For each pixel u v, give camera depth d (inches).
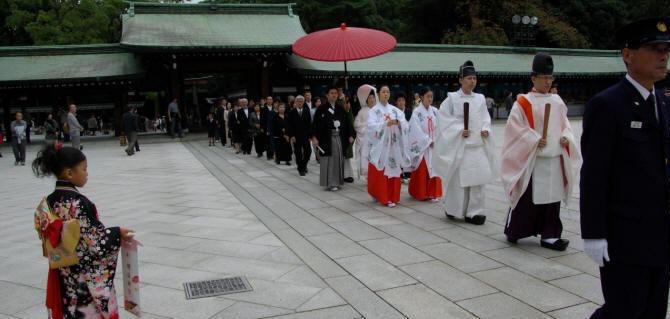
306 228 208.7
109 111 1381.6
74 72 843.4
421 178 262.4
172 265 162.7
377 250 174.2
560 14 1523.1
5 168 502.6
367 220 221.5
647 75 82.4
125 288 97.5
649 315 89.7
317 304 127.8
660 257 82.0
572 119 1083.3
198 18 960.9
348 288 138.5
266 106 488.1
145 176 391.2
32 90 850.8
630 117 82.7
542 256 163.5
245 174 389.1
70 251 86.5
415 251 172.1
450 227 205.3
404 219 221.8
